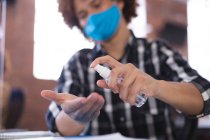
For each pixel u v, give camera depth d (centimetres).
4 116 131
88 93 82
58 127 67
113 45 83
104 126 81
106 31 82
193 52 184
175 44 186
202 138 115
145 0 173
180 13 189
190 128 88
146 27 172
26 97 136
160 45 88
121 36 85
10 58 138
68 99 53
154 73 83
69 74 85
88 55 81
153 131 84
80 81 84
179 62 82
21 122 134
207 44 184
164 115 84
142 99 44
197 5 190
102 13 82
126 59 83
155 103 81
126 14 92
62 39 91
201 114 58
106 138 58
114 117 82
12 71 138
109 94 80
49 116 70
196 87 58
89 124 74
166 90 50
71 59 87
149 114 83
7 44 139
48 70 112
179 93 53
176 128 88
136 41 88
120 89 43
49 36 96
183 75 74
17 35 140
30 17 140
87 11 84
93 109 53
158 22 182
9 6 140
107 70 44
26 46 139
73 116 56
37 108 133
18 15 141
